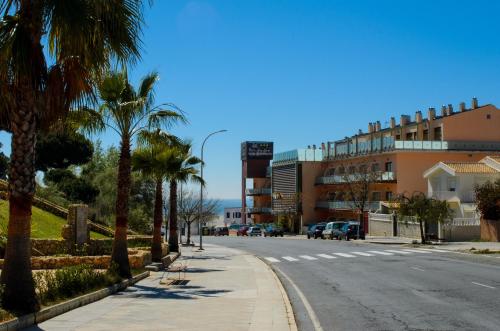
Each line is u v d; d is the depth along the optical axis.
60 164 59.16
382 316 12.27
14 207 11.02
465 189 53.50
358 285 18.66
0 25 10.97
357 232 54.78
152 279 20.22
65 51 11.27
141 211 51.75
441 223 44.72
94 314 11.89
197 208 76.62
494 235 43.72
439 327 10.75
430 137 71.75
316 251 39.41
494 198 43.53
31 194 11.19
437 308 13.14
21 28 10.80
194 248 48.28
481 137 69.88
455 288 16.91
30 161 11.19
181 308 13.09
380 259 30.11
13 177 11.06
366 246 43.41
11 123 11.32
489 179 51.81
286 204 86.38
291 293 16.88
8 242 11.02
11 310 10.48
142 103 19.45
